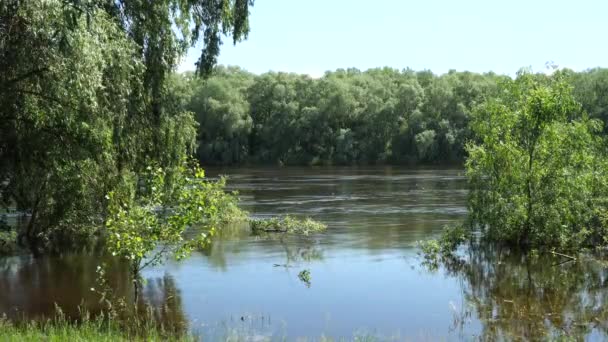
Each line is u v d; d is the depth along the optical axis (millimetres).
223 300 14961
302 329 12547
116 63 15047
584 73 73125
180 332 12148
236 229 26938
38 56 13000
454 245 21375
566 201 20828
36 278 17438
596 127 21828
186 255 12852
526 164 21656
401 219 29438
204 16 20188
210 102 84250
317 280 17094
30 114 14336
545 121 21234
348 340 11789
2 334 9586
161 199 12219
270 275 17734
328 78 95375
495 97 23609
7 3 12438
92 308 14172
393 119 87250
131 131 18375
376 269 18531
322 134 89562
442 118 85000
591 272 17953
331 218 30234
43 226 23453
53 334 9969
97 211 23156
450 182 51625
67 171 18578
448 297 15227
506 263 19312
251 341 11648
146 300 14961
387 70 126250
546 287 16203
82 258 20453
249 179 58656
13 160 16234
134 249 11852
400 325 12875
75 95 13516
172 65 19438
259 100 92625
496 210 21625
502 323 12945
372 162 87188
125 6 17734
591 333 12164
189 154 21453
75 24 9570
